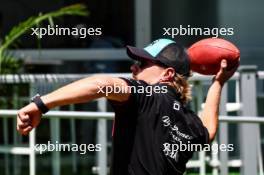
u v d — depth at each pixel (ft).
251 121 50.44
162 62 32.86
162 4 90.07
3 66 72.54
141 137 31.37
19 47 88.22
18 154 77.46
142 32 90.27
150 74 32.91
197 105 67.46
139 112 31.42
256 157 61.87
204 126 33.14
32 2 91.25
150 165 31.30
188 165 68.74
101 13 91.66
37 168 84.33
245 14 88.43
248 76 62.69
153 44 33.50
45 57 89.66
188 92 33.22
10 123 84.84
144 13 90.22
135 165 31.35
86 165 82.74
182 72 33.04
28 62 83.51
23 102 73.36
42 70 87.25
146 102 31.53
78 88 28.71
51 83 68.69
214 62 35.78
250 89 62.69
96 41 90.89
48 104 28.32
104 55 90.68
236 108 67.67
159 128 31.55
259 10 88.22
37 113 28.32
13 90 72.64
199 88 67.31
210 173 74.84
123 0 91.45
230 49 35.70
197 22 89.51
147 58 32.86
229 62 35.55
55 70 88.58
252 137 61.77
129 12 91.35
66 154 83.97
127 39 91.30
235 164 70.69
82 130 81.87
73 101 28.63
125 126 31.48
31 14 91.20
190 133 32.30
